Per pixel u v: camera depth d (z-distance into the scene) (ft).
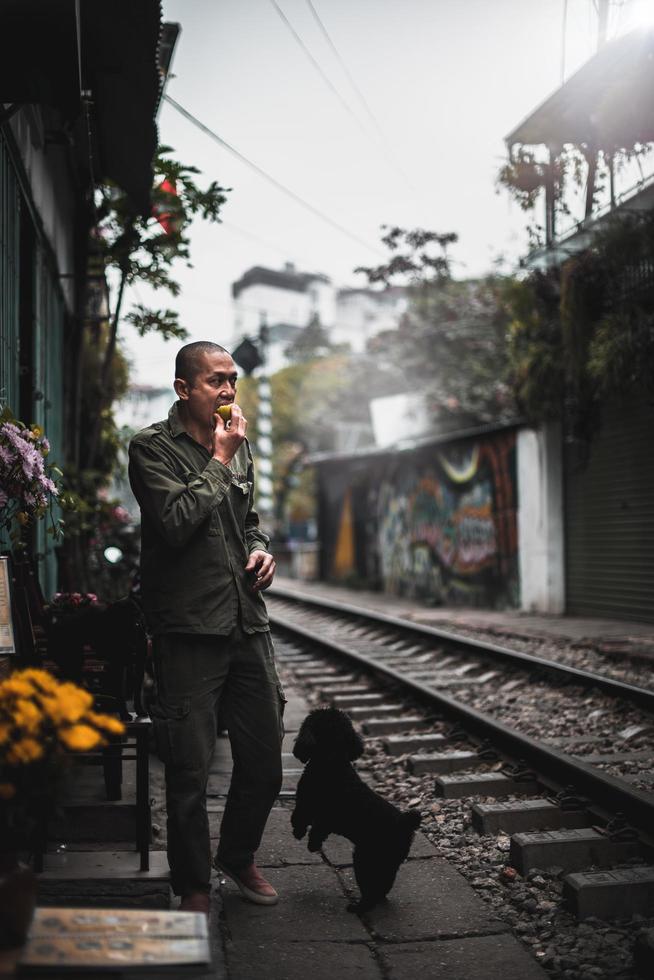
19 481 12.88
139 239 28.22
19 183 19.93
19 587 13.93
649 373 36.60
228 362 11.62
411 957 10.54
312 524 140.46
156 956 6.95
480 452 60.08
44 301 25.41
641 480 44.21
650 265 36.86
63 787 7.58
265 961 10.37
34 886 7.07
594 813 15.06
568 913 11.71
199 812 10.87
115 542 34.91
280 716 11.76
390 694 27.20
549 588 51.72
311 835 12.44
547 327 44.78
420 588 70.33
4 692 7.71
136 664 13.25
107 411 37.47
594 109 35.17
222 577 11.22
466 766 19.13
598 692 25.18
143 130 20.89
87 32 17.02
